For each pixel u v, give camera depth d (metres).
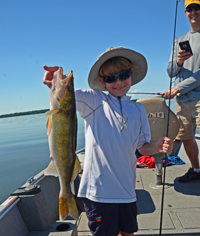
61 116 1.55
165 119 3.30
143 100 3.37
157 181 3.38
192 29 3.18
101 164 1.66
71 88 1.55
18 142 19.31
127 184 1.67
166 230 2.30
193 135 3.38
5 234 1.74
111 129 1.71
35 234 1.97
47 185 2.74
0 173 9.73
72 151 1.63
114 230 1.59
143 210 2.72
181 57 3.01
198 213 2.57
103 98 1.85
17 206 2.04
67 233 1.94
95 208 1.60
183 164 4.37
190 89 3.12
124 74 1.80
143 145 1.87
